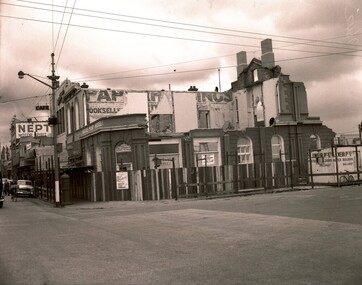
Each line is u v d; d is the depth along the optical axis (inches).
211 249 366.0
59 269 313.6
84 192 1318.9
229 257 329.4
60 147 1820.9
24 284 274.4
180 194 1081.4
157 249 377.7
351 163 1167.6
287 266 290.7
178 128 1763.0
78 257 356.5
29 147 2736.2
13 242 459.5
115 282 269.9
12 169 3663.9
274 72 1695.4
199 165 1445.6
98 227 568.7
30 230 566.6
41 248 410.3
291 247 355.3
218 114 1868.8
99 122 1358.3
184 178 1095.0
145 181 1101.1
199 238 428.1
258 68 1758.1
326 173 1127.0
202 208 780.0
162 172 1093.8
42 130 2331.4
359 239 374.0
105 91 1637.6
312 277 260.4
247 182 1157.7
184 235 453.4
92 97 1612.9
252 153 1518.2
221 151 1482.5
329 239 381.1
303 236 403.9
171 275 281.6
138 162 1270.9
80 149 1590.8
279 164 1203.9
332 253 324.2
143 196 1099.3
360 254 317.4
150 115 1705.2
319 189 1072.2
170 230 498.9
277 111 1644.9
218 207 776.3
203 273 283.0
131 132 1283.2
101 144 1326.3
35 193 1689.2
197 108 1822.1
